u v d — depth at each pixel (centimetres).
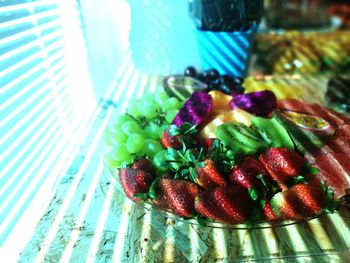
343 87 43
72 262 22
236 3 41
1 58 25
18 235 24
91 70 45
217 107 32
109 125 39
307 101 40
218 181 24
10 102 26
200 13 43
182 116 29
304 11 93
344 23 88
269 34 68
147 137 31
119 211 26
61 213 26
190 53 53
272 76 54
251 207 23
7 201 24
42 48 32
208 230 24
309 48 58
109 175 30
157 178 25
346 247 22
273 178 24
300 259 22
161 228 24
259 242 23
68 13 39
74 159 32
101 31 46
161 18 50
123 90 48
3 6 26
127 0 48
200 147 27
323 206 22
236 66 48
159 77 53
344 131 28
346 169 25
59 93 36
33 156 28
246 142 26
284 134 27
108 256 22
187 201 23
